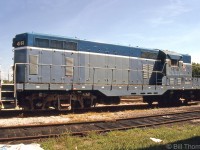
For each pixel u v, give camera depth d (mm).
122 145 8844
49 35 16219
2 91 14297
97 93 18266
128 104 24094
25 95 15523
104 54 18531
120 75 19312
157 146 8648
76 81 17141
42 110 17172
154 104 23641
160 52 22219
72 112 17234
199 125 13406
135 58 20328
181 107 21953
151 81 21328
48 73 16047
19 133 10398
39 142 9258
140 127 12281
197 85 24891
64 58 16672
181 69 23250
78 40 17344
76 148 8562
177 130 11922
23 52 15461
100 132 10883
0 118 14156
